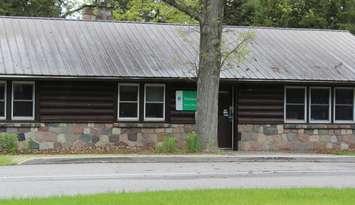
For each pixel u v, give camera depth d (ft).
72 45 86.02
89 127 82.02
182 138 84.89
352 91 91.81
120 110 83.51
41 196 37.88
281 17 139.95
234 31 96.58
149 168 59.62
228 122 88.07
